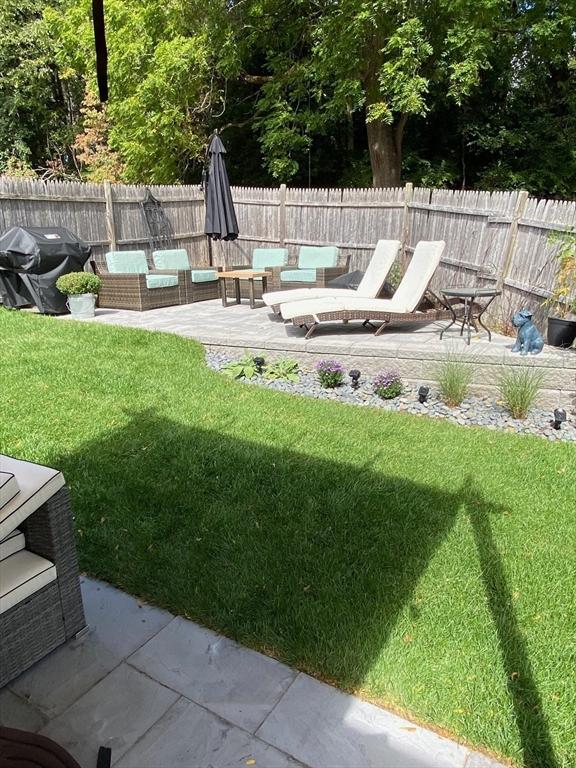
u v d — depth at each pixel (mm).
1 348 5551
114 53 13188
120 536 2611
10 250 7250
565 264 5129
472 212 7234
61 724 1652
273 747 1583
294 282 9008
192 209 11234
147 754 1559
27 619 1763
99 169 16094
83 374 4891
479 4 9914
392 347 5242
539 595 2217
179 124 13781
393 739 1608
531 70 13586
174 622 2094
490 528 2711
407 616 2082
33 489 1729
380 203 9312
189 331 6516
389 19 10336
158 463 3330
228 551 2500
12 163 16641
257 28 12859
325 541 2576
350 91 11070
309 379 5332
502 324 6539
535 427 4266
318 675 1839
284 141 13398
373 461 3459
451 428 4156
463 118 14422
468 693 1750
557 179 13844
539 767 1527
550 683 1788
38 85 16453
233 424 3977
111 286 8391
